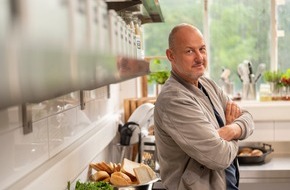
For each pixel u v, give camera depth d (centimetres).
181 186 170
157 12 226
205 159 160
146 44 401
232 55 393
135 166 198
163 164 179
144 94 383
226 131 173
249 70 367
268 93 360
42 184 118
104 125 245
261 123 334
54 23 26
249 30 389
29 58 23
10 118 105
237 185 188
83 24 34
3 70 21
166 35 398
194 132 160
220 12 390
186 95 169
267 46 389
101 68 42
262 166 297
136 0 160
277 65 387
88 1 37
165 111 168
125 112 352
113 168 196
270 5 383
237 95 371
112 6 161
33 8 23
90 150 194
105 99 275
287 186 287
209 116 177
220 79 380
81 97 195
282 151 347
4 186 100
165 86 176
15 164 108
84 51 33
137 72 98
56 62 26
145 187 176
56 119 152
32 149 123
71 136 177
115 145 288
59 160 143
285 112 330
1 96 21
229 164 165
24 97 23
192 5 392
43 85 25
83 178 184
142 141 275
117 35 61
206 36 390
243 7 387
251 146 336
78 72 31
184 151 165
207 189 167
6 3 21
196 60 173
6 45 21
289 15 382
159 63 381
